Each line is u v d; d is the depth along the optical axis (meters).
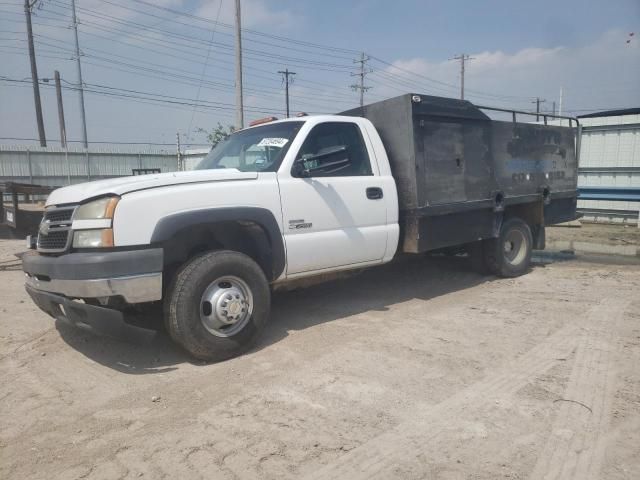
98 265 3.78
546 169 7.84
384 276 7.66
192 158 33.19
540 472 2.72
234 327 4.42
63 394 3.82
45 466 2.88
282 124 5.37
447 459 2.85
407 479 2.68
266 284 4.60
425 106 5.79
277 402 3.58
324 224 5.06
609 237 11.68
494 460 2.83
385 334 4.98
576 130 8.58
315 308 5.98
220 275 4.30
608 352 4.39
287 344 4.76
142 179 4.11
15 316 5.88
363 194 5.39
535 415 3.32
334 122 5.36
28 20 35.03
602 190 13.68
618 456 2.85
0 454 3.02
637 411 3.35
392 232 5.67
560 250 10.19
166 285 4.47
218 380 3.99
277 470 2.78
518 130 7.21
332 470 2.77
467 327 5.15
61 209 4.24
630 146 13.31
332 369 4.14
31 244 4.78
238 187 4.47
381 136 5.98
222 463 2.86
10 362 4.48
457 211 6.20
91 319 3.96
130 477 2.75
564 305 5.89
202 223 4.23
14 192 11.63
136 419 3.40
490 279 7.39
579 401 3.50
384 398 3.61
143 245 3.96
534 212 7.83
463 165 6.30
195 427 3.27
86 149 30.30
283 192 4.76
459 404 3.49
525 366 4.12
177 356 4.52
